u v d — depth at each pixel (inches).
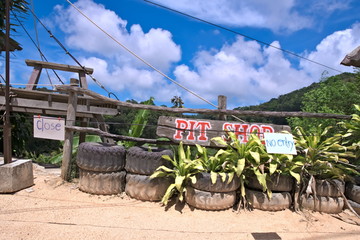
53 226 117.6
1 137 293.0
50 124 173.2
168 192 145.4
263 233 123.8
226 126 173.5
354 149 170.2
